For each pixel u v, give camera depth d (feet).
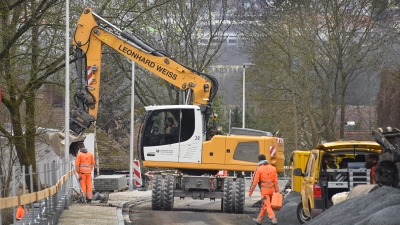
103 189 236.43
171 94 367.45
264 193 128.98
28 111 194.70
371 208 76.79
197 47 360.07
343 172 118.83
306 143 360.07
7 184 88.94
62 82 196.34
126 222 134.51
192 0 350.02
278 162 175.42
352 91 331.98
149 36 281.74
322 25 309.63
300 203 137.39
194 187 171.53
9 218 77.66
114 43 176.55
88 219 131.95
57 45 185.26
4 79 173.68
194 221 141.79
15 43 174.40
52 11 187.21
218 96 399.24
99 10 203.92
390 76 228.84
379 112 231.50
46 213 100.89
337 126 347.56
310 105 326.65
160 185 169.17
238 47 336.70
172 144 172.65
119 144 414.41
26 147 201.87
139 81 366.22
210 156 171.94
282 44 305.94
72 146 195.83
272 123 335.06
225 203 166.61
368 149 118.83
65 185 153.48
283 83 320.70
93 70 174.19
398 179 95.96
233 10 331.36
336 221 79.77
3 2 160.04
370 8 302.04
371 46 305.32
